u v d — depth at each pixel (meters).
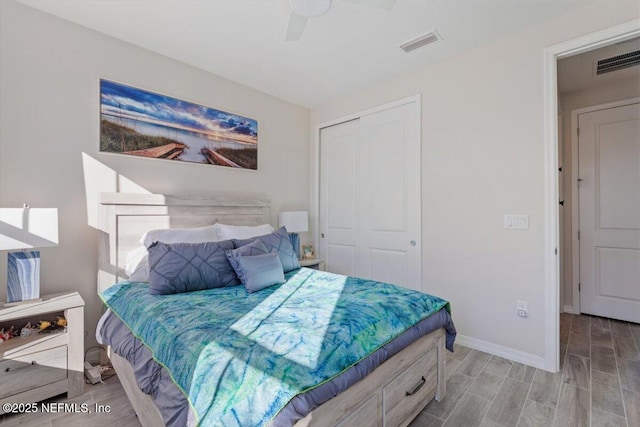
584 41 2.14
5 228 1.81
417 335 1.65
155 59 2.72
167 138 2.79
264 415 0.96
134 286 2.16
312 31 2.41
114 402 1.91
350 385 1.21
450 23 2.32
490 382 2.13
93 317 2.39
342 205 3.82
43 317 2.19
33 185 2.16
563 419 1.74
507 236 2.50
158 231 2.47
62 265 2.27
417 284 3.05
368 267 3.52
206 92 3.07
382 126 3.38
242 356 1.13
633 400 1.91
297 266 2.74
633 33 1.98
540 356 2.33
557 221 2.31
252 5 2.11
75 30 2.32
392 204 3.29
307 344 1.23
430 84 2.97
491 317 2.58
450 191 2.83
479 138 2.65
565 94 3.62
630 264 3.24
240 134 3.36
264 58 2.83
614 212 3.33
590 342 2.78
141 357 1.51
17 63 2.10
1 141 2.05
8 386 1.76
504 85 2.51
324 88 3.50
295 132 3.97
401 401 1.58
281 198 3.79
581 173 3.53
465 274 2.73
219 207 3.06
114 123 2.50
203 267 2.17
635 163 3.21
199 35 2.47
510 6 2.13
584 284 3.52
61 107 2.27
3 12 2.05
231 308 1.68
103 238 2.36
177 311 1.64
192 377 1.13
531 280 2.38
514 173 2.46
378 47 2.64
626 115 3.25
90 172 2.39
